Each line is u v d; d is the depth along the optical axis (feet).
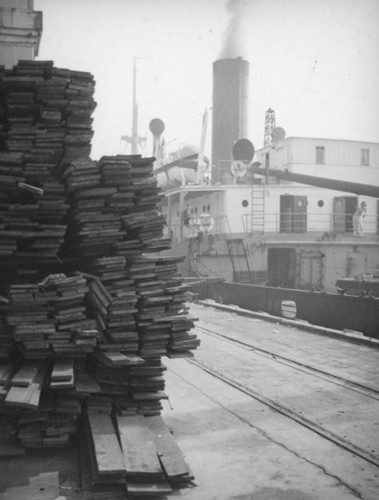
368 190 57.98
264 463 17.33
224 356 35.50
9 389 15.43
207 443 19.10
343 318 45.34
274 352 36.73
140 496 14.47
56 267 20.48
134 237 19.54
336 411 23.04
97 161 18.45
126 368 18.47
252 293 62.23
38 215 18.21
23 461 16.47
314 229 83.92
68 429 17.08
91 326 17.38
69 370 16.56
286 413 22.61
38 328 16.70
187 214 83.05
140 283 18.54
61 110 18.35
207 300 73.46
